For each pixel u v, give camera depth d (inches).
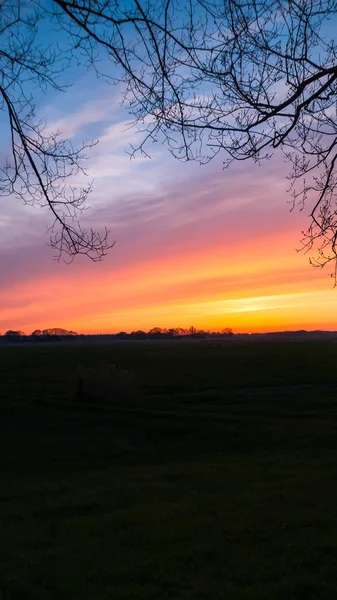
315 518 414.3
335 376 2073.1
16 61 181.5
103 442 1083.9
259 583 290.8
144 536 392.2
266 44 193.2
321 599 265.3
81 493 596.1
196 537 383.2
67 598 282.0
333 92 203.8
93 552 360.8
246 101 196.7
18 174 191.0
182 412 1379.2
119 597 277.7
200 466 793.6
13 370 2432.3
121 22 181.2
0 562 348.5
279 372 2246.6
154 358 3115.2
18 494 614.5
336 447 915.4
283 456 852.0
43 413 1370.6
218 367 2504.9
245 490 565.3
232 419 1274.6
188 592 283.4
